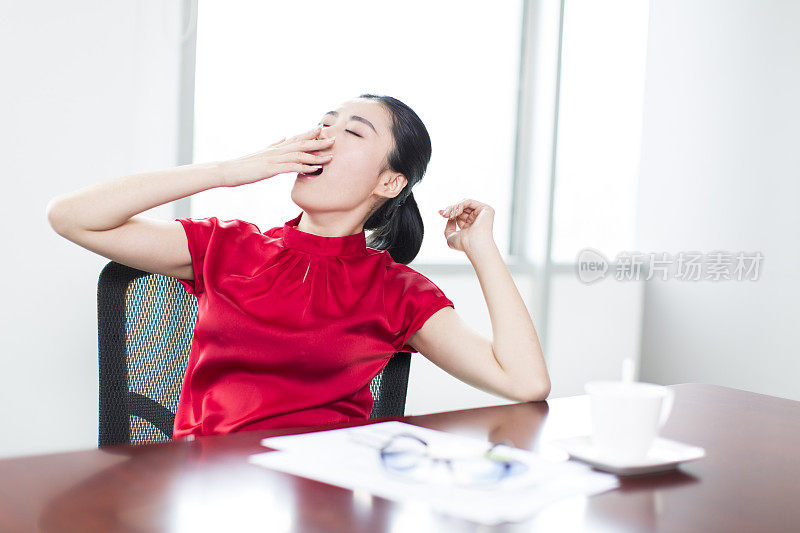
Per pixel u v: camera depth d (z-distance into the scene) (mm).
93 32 2250
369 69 2994
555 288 3627
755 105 3520
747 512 704
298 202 1351
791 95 3389
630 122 3891
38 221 2193
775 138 3447
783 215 3418
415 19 3131
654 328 3943
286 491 685
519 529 623
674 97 3820
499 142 3518
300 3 2764
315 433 884
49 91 2186
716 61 3660
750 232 3537
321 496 676
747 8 3547
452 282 3225
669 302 3877
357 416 1352
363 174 1357
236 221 1411
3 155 2127
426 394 3174
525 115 3590
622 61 3822
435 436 892
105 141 2295
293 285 1309
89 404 2318
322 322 1294
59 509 616
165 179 1245
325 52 2846
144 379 1313
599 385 847
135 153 2359
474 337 1354
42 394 2234
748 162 3541
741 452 924
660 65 3873
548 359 3646
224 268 1319
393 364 1420
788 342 3396
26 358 2201
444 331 1371
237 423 1229
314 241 1341
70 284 2260
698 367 3750
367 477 731
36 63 2160
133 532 578
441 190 3309
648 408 794
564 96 3582
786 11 3410
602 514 669
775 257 3443
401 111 1427
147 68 2369
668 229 3859
